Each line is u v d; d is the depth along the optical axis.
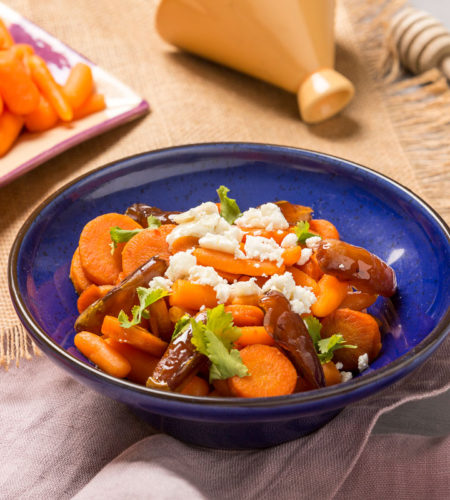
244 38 0.70
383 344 0.48
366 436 0.47
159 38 0.80
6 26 0.73
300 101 0.69
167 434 0.47
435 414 0.50
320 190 0.55
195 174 0.55
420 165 0.65
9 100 0.62
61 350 0.42
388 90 0.73
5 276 0.56
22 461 0.47
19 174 0.62
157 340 0.45
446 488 0.46
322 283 0.47
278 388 0.43
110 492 0.44
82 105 0.67
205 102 0.71
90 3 0.83
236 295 0.46
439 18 0.87
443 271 0.48
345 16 0.83
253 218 0.50
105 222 0.50
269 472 0.46
